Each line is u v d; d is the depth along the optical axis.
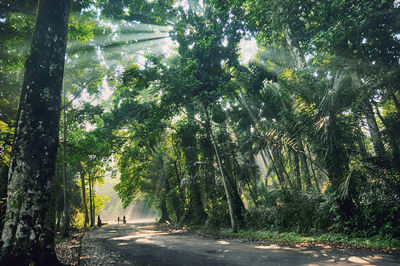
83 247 10.13
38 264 5.09
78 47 17.55
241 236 11.75
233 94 18.06
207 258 6.62
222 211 17.05
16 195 5.26
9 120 13.49
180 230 17.22
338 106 7.94
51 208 5.69
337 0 8.46
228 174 16.88
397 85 8.31
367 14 8.40
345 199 8.61
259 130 12.65
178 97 14.36
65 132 18.39
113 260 6.87
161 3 18.27
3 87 13.09
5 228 5.16
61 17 6.68
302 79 9.70
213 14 15.72
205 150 18.45
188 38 17.58
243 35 16.55
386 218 7.49
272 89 14.25
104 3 18.16
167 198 26.98
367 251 6.38
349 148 8.20
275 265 5.49
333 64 10.41
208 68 16.44
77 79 19.44
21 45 10.91
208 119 15.44
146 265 6.06
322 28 11.74
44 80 6.09
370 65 9.80
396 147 8.37
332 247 7.30
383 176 7.55
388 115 9.16
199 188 21.12
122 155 27.94
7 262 4.82
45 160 5.73
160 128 19.58
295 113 9.35
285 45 17.66
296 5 10.57
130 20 19.27
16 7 9.27
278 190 12.30
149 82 14.59
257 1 12.01
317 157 9.18
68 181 28.62
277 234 10.75
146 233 16.16
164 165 26.94
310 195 11.16
